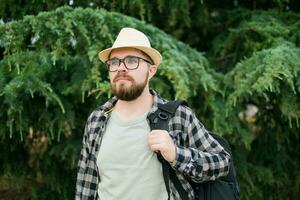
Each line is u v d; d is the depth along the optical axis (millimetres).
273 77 2645
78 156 3291
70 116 3047
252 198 3707
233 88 3123
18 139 3346
